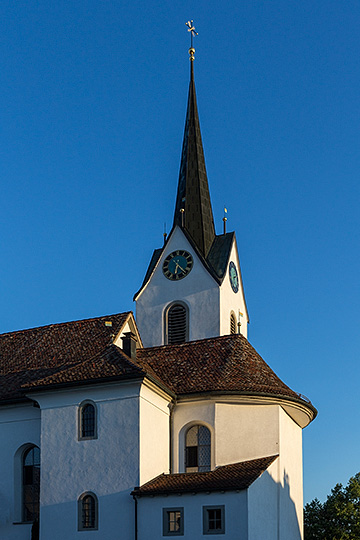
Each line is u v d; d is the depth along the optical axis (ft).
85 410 151.53
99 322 183.32
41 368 172.76
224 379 160.66
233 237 240.73
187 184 249.75
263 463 151.43
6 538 156.76
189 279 230.89
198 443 159.22
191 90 263.49
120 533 143.13
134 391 148.15
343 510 208.23
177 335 229.25
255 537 139.64
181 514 140.36
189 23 265.54
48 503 148.97
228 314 230.89
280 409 158.92
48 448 151.53
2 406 162.20
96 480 147.02
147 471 147.54
